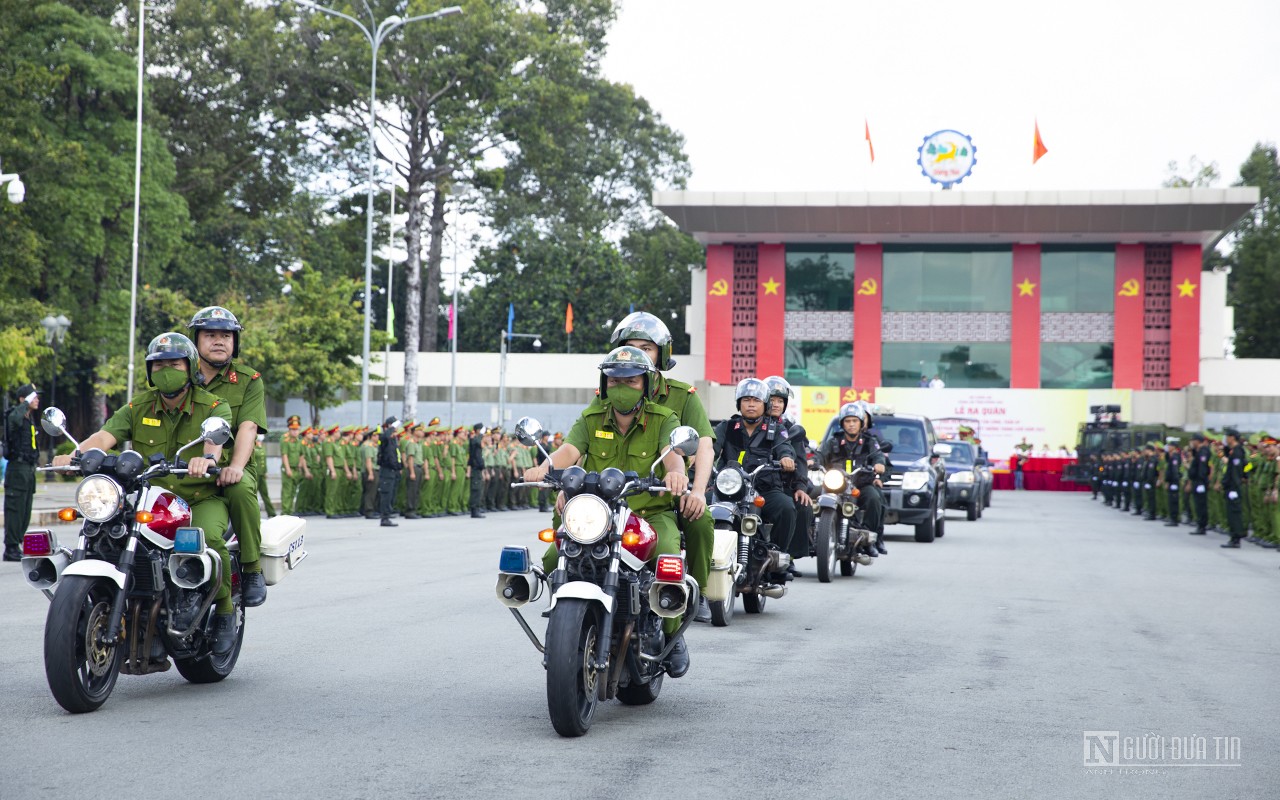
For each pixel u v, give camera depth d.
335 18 51.47
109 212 45.94
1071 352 60.81
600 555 6.48
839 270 61.69
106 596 6.89
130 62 47.09
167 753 5.90
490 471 32.50
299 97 54.12
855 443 17.08
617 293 78.25
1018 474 57.47
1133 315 60.16
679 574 6.57
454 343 60.09
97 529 6.86
